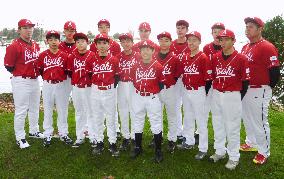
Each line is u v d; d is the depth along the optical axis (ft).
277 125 30.53
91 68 22.71
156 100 21.24
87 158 22.33
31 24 23.38
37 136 26.58
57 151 23.56
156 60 21.42
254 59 20.38
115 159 22.21
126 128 23.82
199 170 20.53
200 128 22.08
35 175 20.24
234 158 20.51
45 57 23.47
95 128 22.94
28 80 23.66
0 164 21.61
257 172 20.26
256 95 20.66
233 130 20.17
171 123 23.44
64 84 24.18
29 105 25.66
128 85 23.07
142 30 23.68
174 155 22.82
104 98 22.13
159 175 19.95
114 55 24.64
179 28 24.02
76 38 22.76
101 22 24.47
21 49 23.04
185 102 22.91
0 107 40.45
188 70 21.68
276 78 20.11
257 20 20.25
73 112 35.32
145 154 22.98
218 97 20.33
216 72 20.25
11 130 28.53
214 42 24.14
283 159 22.17
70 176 20.03
